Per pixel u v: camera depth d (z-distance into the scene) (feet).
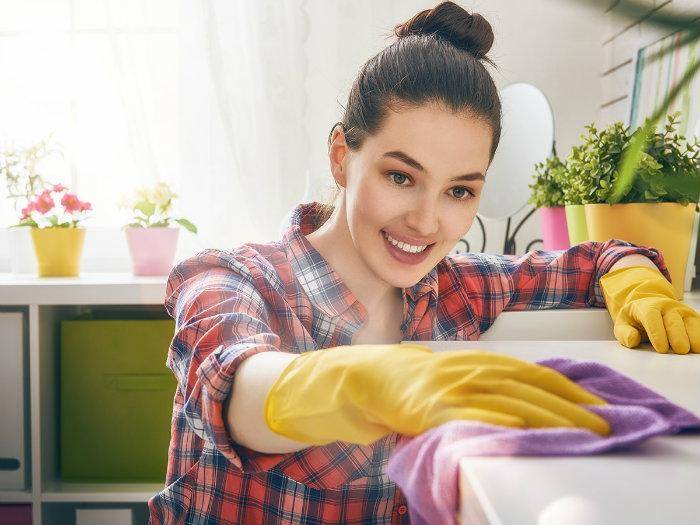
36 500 5.17
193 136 6.57
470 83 2.55
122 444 5.47
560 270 3.58
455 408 1.20
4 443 5.25
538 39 6.83
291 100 6.34
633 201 3.91
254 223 6.40
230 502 2.71
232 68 6.40
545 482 0.96
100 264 6.98
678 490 0.93
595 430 1.17
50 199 5.85
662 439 1.17
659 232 3.88
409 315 3.09
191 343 2.20
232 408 1.76
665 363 2.28
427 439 1.17
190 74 6.55
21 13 6.79
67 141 6.83
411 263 2.72
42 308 5.28
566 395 1.28
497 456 1.06
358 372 1.42
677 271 3.96
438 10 2.95
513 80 6.86
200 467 2.74
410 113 2.51
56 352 5.61
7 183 6.48
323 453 2.64
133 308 6.10
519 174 5.85
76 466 5.45
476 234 6.89
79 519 5.32
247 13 6.35
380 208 2.62
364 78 2.71
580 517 0.84
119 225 6.98
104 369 5.47
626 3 0.76
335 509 2.68
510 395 1.23
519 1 6.80
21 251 6.10
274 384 1.60
